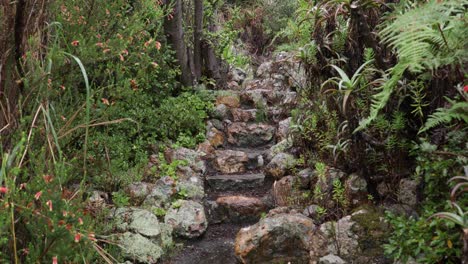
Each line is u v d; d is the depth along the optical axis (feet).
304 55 12.61
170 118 16.90
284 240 11.28
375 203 11.56
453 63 8.14
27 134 8.71
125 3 12.80
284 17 28.55
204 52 20.95
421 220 8.89
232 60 24.59
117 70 10.93
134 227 12.05
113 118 13.99
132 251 11.26
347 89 10.41
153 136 16.15
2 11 8.34
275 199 13.97
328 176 12.57
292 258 11.22
